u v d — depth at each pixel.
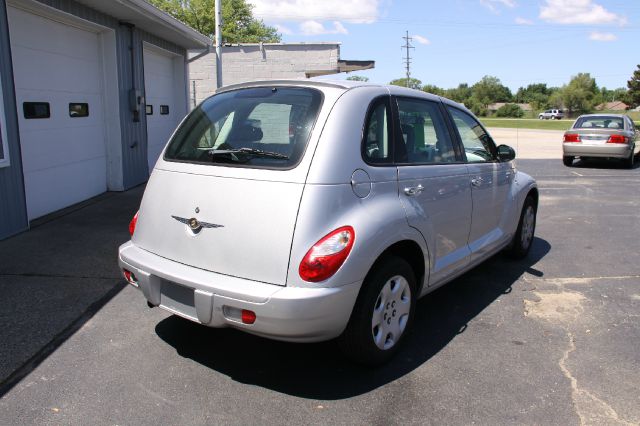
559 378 3.33
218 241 3.06
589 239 6.91
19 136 6.20
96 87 8.79
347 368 3.44
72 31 7.98
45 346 3.60
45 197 7.37
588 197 10.17
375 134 3.40
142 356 3.51
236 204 3.04
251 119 3.36
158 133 11.64
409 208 3.44
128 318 4.08
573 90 102.94
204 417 2.87
